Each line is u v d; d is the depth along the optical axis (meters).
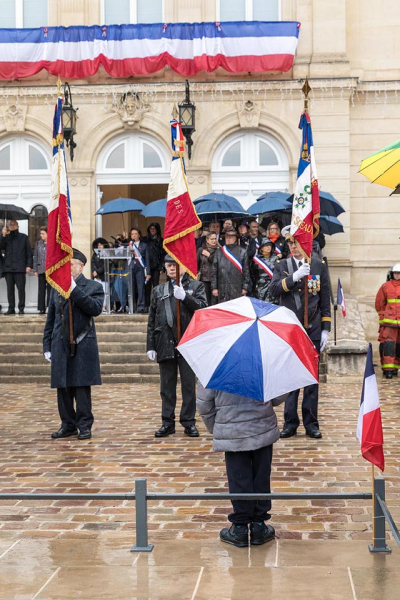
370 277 17.92
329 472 6.82
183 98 17.86
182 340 4.62
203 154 17.95
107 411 10.34
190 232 8.20
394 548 4.85
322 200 15.51
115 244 16.81
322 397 11.24
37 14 18.45
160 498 4.80
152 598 4.09
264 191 18.11
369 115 17.97
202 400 4.90
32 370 13.77
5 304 18.39
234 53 17.53
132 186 21.31
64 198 8.25
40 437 8.62
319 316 8.39
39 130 18.11
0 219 18.14
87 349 8.47
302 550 4.84
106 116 17.98
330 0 17.81
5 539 5.15
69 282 8.22
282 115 17.84
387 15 18.09
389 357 13.74
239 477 4.90
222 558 4.71
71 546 4.98
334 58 17.80
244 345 4.42
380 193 17.92
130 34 17.66
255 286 13.86
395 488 6.23
